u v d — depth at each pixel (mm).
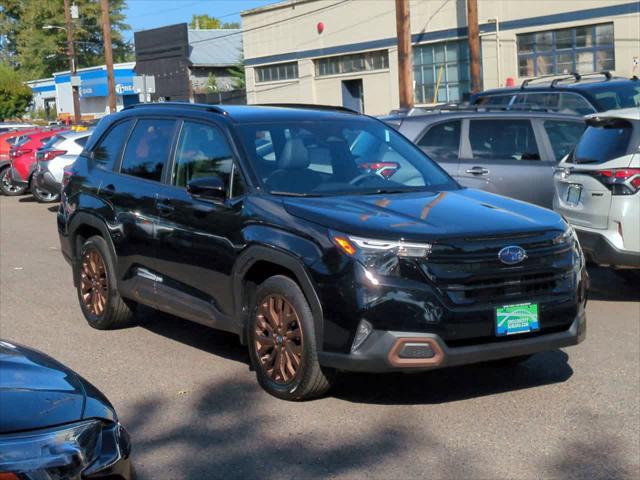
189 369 7148
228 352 7621
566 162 9445
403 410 6094
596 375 6777
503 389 6504
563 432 5645
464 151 10750
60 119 58219
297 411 6098
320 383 6035
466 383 6652
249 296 6551
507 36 30641
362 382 6688
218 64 59188
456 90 32812
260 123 7059
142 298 7660
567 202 9266
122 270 7887
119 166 8086
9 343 4453
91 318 8445
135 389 6688
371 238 5637
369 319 5574
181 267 7098
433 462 5219
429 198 6531
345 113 7691
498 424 5805
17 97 65250
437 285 5594
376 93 36125
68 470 3523
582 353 7375
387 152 7277
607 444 5438
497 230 5805
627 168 8594
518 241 5832
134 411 6207
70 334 8352
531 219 6109
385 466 5176
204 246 6789
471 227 5805
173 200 7191
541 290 5914
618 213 8617
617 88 13969
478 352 5688
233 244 6484
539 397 6312
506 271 5754
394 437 5613
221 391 6574
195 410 6191
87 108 67250
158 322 8672
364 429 5754
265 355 6348
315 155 6938
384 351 5562
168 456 5395
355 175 6914
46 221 18375
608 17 27625
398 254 5586
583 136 9328
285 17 39531
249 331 6441
